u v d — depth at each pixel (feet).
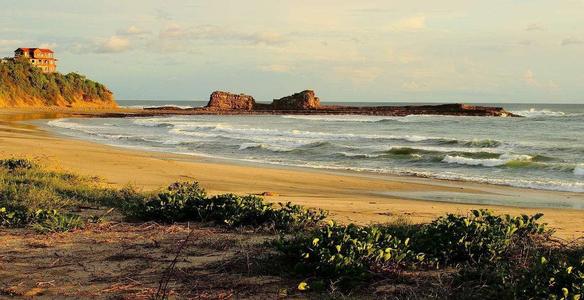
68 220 24.45
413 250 18.98
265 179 53.52
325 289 15.44
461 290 15.35
